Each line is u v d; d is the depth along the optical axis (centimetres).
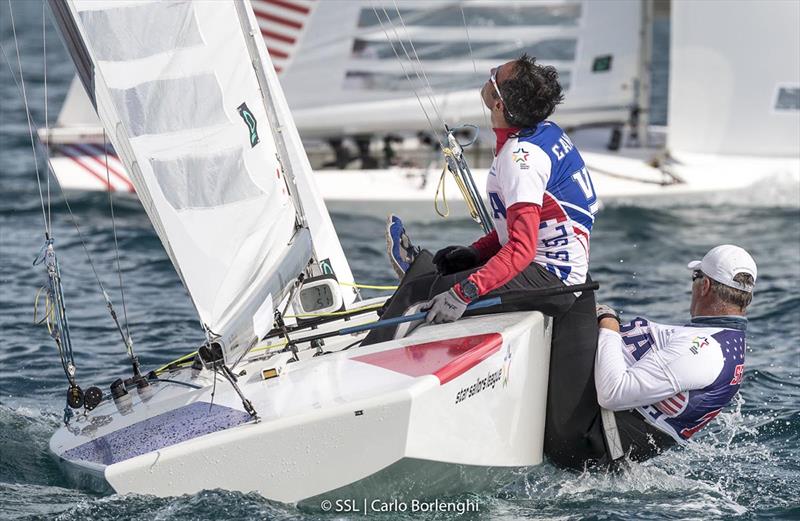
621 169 3669
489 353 1316
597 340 1461
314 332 1628
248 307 1308
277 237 1412
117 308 2461
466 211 3519
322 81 3906
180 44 1361
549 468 1491
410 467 1255
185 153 1357
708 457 1602
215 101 1380
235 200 1384
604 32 3812
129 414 1412
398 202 3541
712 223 3294
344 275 1791
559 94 1414
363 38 3872
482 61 3853
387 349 1377
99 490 1320
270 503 1252
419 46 3862
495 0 3825
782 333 2256
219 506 1235
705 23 3662
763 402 1847
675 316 2398
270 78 1734
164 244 1353
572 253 1431
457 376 1273
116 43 1327
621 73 3828
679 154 3738
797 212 3397
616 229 3247
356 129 3922
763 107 3659
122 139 1337
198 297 1334
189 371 1520
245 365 1486
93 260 2886
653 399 1426
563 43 3841
